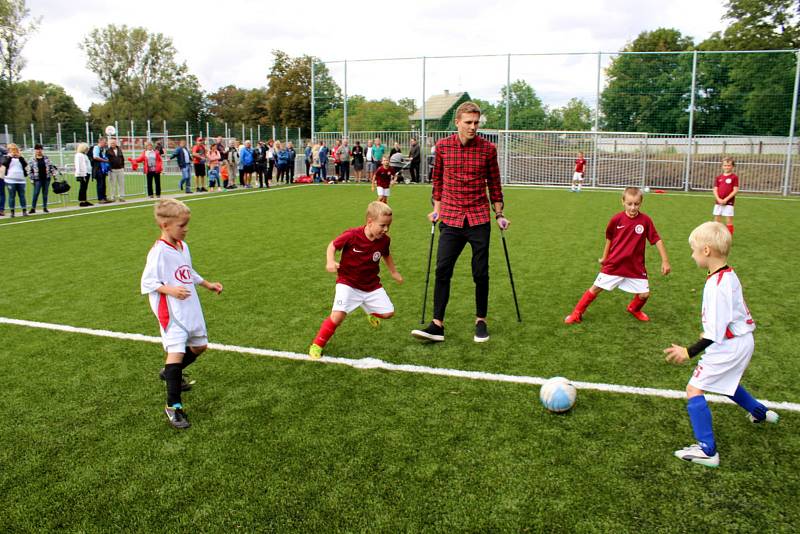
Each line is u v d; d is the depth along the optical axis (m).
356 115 23.56
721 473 2.66
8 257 7.80
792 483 2.58
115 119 50.94
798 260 7.48
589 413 3.24
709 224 2.77
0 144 26.28
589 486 2.56
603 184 20.83
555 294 5.88
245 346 4.37
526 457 2.79
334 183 21.56
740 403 3.04
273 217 11.80
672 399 3.43
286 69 47.97
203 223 10.93
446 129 22.66
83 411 3.33
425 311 5.29
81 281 6.45
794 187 18.44
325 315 5.16
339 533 2.26
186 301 3.28
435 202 4.70
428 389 3.58
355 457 2.80
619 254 4.80
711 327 2.71
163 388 3.64
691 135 19.62
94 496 2.52
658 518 2.34
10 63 41.09
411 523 2.31
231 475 2.66
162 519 2.36
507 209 13.41
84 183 13.63
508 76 21.38
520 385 3.63
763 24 33.53
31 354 4.23
